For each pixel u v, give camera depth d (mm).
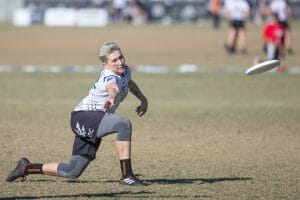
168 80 79500
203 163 36844
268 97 65875
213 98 65250
